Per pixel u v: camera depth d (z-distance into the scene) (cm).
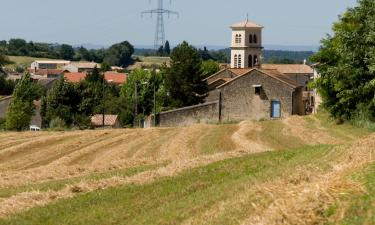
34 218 3059
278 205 2470
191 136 7706
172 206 3136
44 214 3122
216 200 3106
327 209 2319
